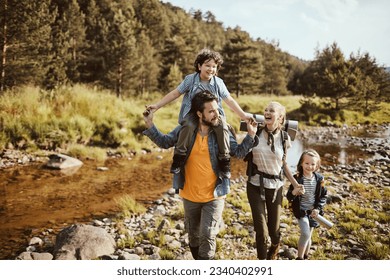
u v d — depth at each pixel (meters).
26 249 4.29
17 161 8.87
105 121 11.78
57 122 10.73
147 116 3.03
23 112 10.90
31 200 6.25
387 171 9.02
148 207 6.07
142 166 9.35
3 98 11.30
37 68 18.08
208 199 2.99
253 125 2.93
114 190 7.03
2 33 15.80
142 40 32.91
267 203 3.35
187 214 3.13
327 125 19.92
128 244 4.38
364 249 4.15
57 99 12.17
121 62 24.11
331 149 12.84
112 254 4.14
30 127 10.25
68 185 7.25
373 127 19.55
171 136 3.11
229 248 4.22
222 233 4.59
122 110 13.19
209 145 2.96
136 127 12.68
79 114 11.70
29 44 16.77
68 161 8.84
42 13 18.08
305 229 3.61
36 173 8.03
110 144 11.41
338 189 7.01
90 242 4.14
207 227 2.95
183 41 37.34
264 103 24.36
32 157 9.26
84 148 10.23
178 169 2.97
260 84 38.84
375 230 4.75
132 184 7.52
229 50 32.84
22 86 16.05
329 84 21.20
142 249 4.21
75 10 37.62
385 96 21.41
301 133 17.31
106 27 31.83
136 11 57.69
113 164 9.44
